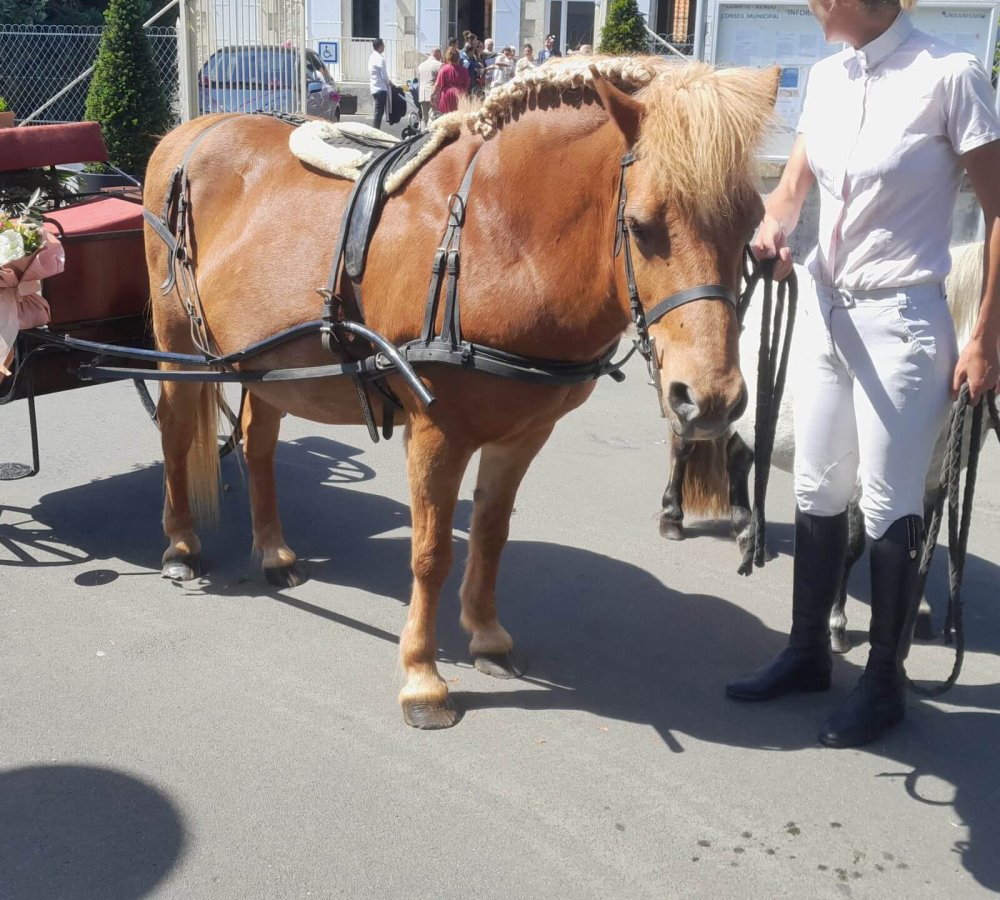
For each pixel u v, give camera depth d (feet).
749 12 27.25
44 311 12.19
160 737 9.67
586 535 14.60
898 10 8.45
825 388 9.75
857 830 8.58
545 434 10.16
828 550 10.28
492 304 8.79
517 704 10.40
